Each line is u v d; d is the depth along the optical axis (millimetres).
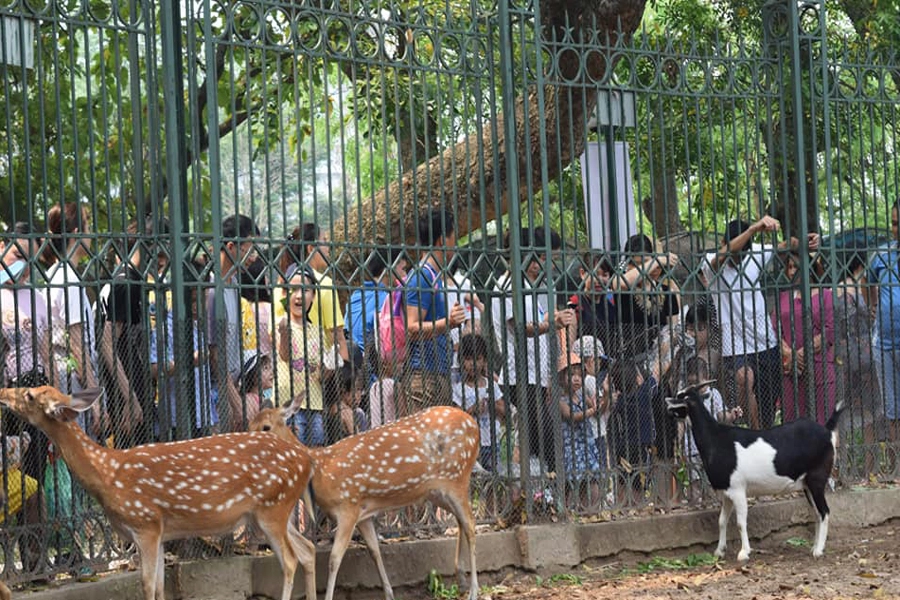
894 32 14375
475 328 9102
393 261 8641
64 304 7730
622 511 9406
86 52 7730
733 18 14438
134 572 7535
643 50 9797
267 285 8070
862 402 10453
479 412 8820
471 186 9844
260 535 8070
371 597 8250
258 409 8211
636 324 9578
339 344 8797
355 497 7695
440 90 8867
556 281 9172
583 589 8312
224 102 12641
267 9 8445
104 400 7648
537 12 9211
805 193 10250
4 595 6680
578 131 10352
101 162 12250
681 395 9188
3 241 7695
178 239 7840
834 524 10055
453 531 8844
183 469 6941
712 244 10562
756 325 9945
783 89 10375
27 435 7434
